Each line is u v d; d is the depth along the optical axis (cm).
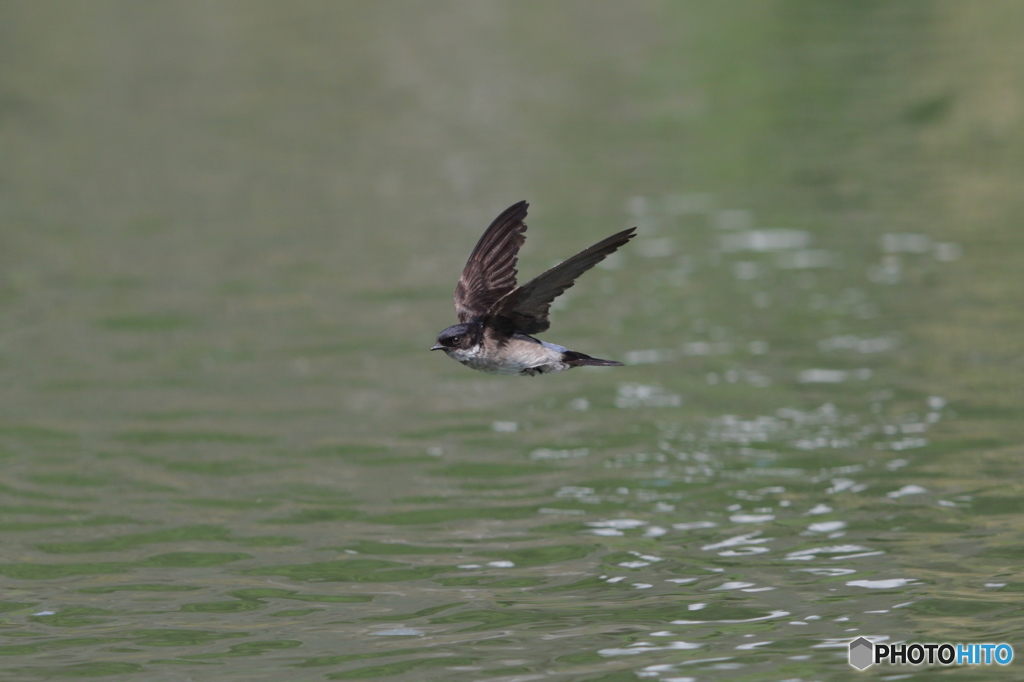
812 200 2745
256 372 1914
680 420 1703
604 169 3066
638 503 1470
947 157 3012
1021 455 1545
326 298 2245
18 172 3206
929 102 3475
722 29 4706
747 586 1274
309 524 1440
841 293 2184
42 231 2694
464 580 1303
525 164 3145
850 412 1702
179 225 2731
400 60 4484
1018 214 2562
